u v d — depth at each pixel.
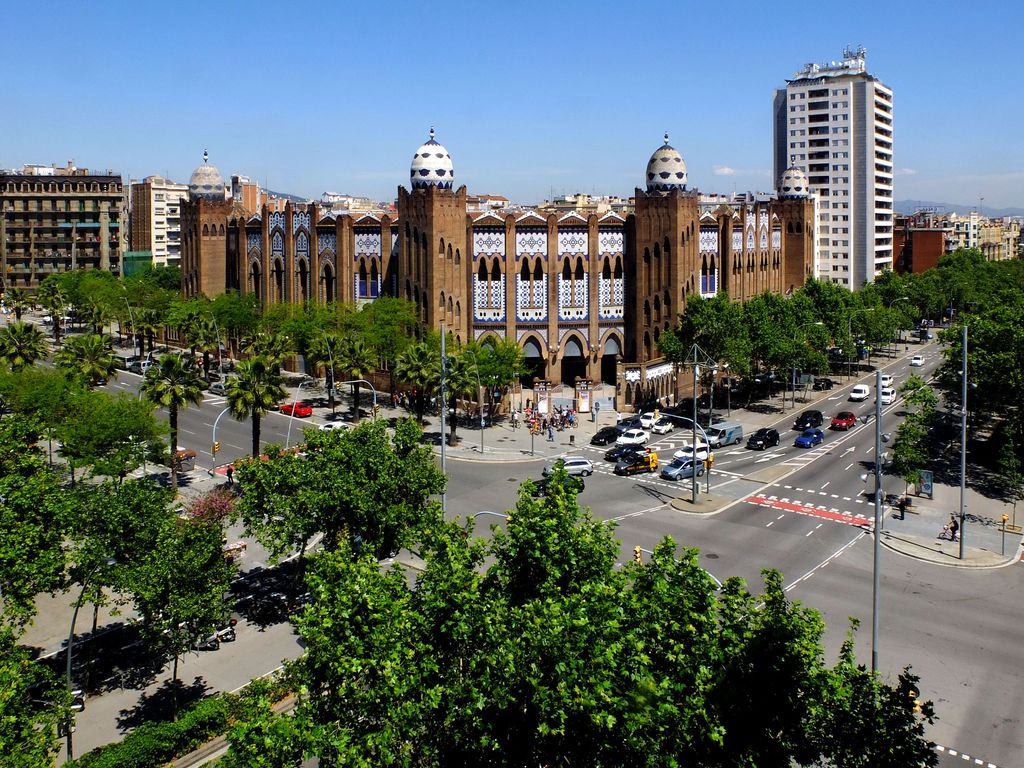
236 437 87.12
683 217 105.19
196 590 36.06
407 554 55.75
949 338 80.19
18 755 25.52
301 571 51.25
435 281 100.44
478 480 72.06
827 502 65.62
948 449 81.38
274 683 38.16
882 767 22.16
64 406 66.62
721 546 55.62
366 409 99.81
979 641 42.62
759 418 97.69
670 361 96.44
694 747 23.20
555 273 106.75
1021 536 57.81
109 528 37.56
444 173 101.38
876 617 37.09
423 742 24.02
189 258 135.00
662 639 24.66
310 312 106.00
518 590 27.81
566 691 21.45
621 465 74.06
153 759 32.62
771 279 136.88
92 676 40.66
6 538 36.38
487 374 88.50
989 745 33.94
